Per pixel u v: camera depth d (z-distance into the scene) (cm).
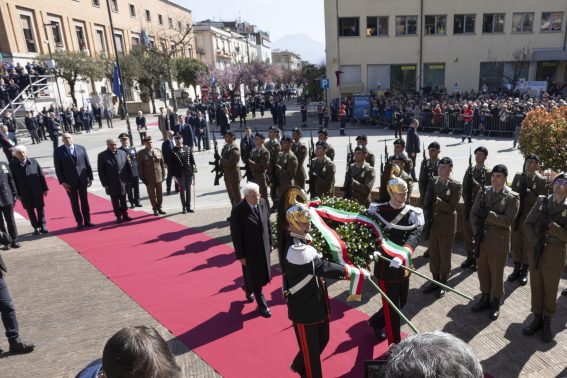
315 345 357
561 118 799
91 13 4044
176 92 5359
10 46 3084
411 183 695
